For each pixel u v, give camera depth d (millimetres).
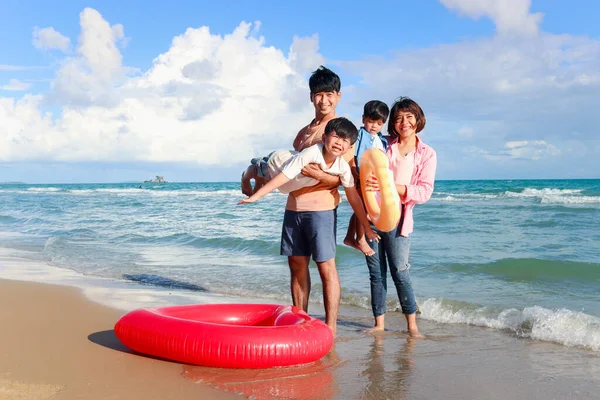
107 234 13969
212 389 3285
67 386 3240
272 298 6547
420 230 13672
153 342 3707
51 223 17844
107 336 4328
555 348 4387
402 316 5691
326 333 3826
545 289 6820
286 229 4523
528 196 33438
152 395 3146
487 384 3539
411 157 4590
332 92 4293
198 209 24109
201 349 3557
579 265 8047
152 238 13023
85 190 60812
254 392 3268
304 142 4438
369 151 4047
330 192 4395
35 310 5145
